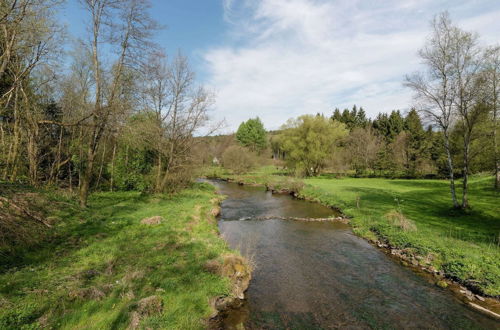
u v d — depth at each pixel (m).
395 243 12.73
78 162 20.02
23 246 8.22
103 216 13.14
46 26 12.81
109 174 24.75
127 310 5.74
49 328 4.92
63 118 19.22
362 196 25.55
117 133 16.34
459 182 35.72
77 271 7.31
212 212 19.03
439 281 9.37
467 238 12.28
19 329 4.73
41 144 17.61
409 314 7.46
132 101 16.45
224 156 54.84
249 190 35.69
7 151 15.63
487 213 16.11
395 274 10.05
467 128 17.41
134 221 13.01
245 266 9.62
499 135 19.67
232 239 13.91
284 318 7.09
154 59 18.64
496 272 8.81
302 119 47.34
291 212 21.31
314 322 6.96
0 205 9.30
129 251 9.23
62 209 12.63
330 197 25.66
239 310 7.37
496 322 7.09
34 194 12.27
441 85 17.12
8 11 10.32
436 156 44.47
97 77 14.12
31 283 6.29
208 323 6.48
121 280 7.10
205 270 8.34
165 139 22.58
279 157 81.19
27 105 14.23
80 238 9.89
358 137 51.97
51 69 15.16
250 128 82.69
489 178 30.39
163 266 8.30
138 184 23.19
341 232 15.67
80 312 5.50
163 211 15.65
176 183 24.55
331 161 47.09
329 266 10.73
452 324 7.02
